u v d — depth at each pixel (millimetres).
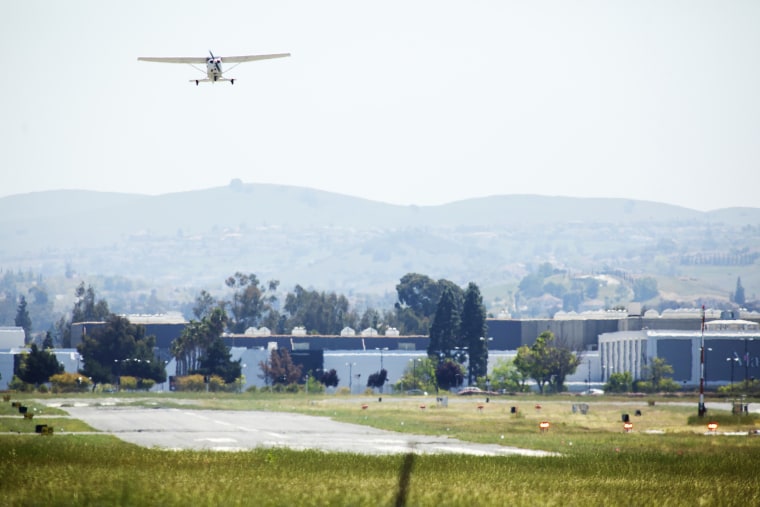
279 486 161375
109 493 147000
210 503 139125
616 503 153750
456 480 180750
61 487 155625
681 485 182625
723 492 171750
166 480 167750
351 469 199000
